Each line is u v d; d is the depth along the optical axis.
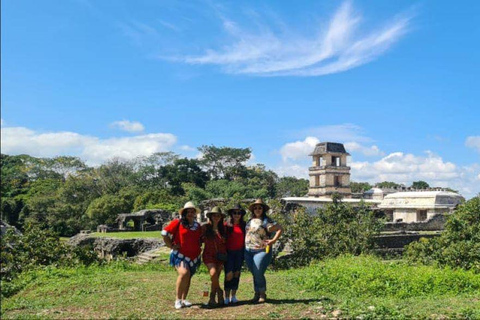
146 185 79.56
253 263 8.91
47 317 8.83
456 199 51.22
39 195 68.19
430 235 29.31
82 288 11.81
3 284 12.95
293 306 8.65
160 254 24.47
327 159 70.81
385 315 8.09
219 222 8.87
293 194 89.31
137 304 9.38
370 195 71.75
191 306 8.89
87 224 59.66
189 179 80.94
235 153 86.88
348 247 23.55
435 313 8.60
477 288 12.50
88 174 80.88
